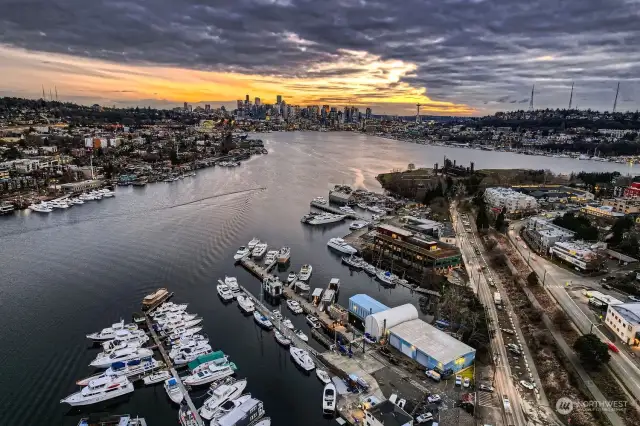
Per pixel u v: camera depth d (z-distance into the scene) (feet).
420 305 450.71
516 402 283.59
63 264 530.68
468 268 527.40
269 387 312.71
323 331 389.39
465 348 329.72
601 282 474.49
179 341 362.74
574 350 337.72
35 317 401.49
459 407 279.69
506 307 422.82
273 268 545.03
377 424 250.16
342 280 515.91
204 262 549.95
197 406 292.20
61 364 333.42
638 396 284.00
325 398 288.10
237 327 396.78
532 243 623.77
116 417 275.59
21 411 284.00
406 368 325.62
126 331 368.07
